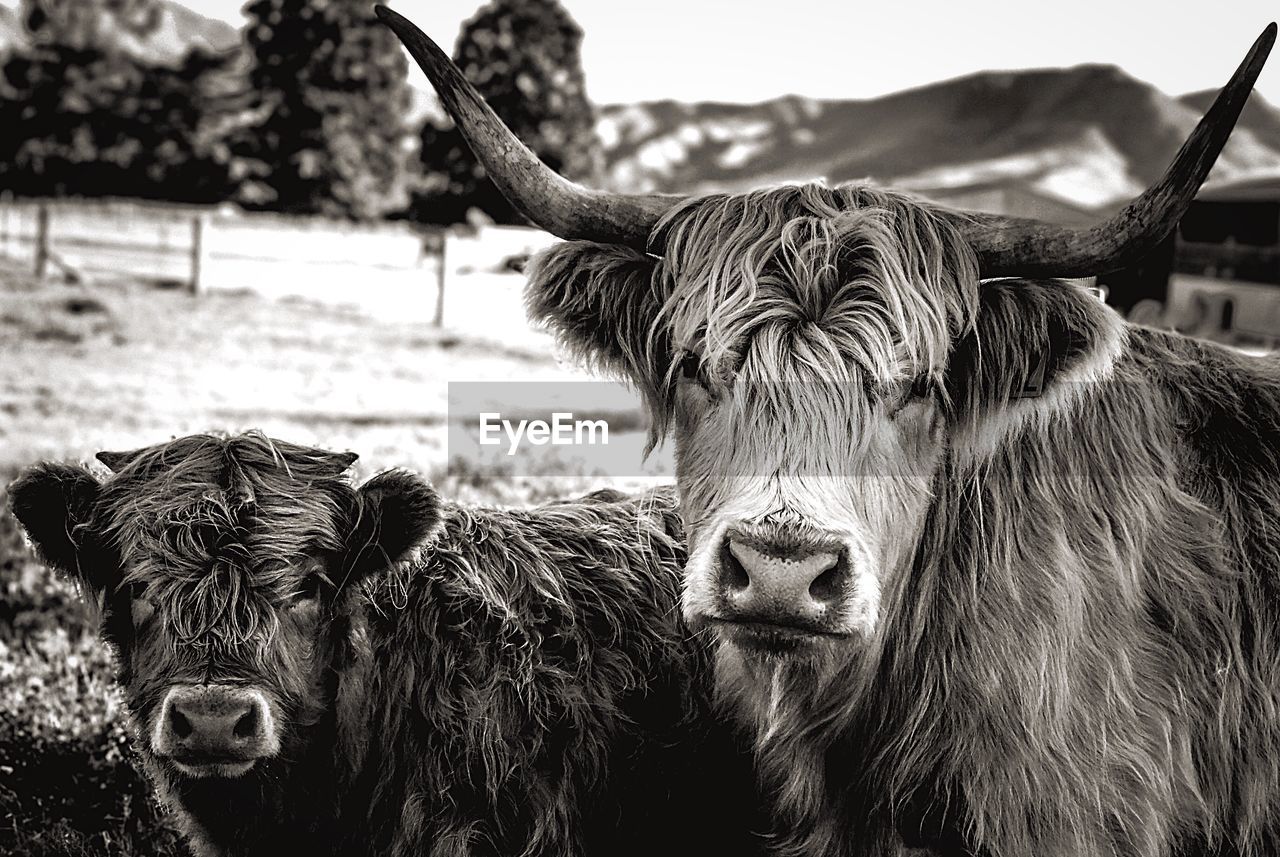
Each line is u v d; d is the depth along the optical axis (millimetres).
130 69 57969
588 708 4543
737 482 3611
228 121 58125
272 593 3994
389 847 4398
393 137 58781
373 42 57438
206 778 4211
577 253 4125
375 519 4199
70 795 5602
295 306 28812
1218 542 4371
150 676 3938
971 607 4094
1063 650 4039
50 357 19938
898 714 4207
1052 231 3777
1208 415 4582
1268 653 4398
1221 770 4391
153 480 4184
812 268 3689
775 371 3586
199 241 29984
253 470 4203
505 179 4004
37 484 4203
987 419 3945
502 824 4355
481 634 4527
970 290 3809
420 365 20906
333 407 16625
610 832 4594
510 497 9523
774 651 3539
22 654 6738
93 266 32500
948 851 4199
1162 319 19641
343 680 4258
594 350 4270
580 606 4762
